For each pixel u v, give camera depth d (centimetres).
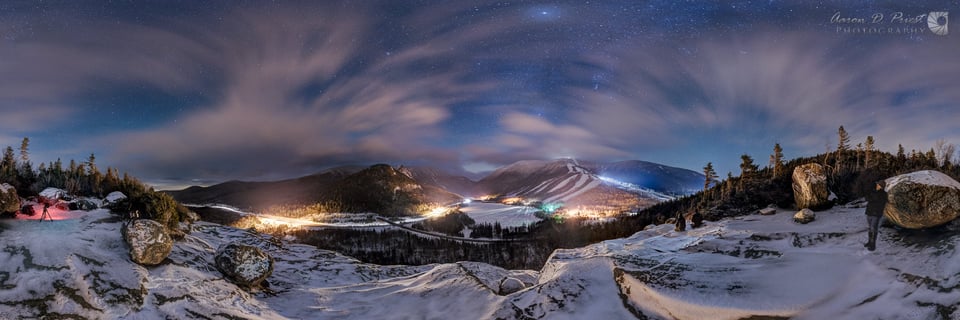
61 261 1169
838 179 2584
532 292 1314
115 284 1179
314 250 2456
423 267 2297
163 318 1124
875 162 2833
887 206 1319
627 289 1250
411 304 1424
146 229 1375
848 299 1038
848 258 1258
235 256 1531
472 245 14200
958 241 1070
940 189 1217
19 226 1396
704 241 1648
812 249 1415
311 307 1455
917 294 957
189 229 2192
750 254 1476
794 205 2472
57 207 1736
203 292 1329
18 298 1018
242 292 1475
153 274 1330
